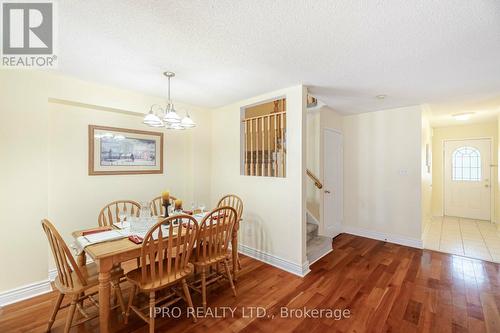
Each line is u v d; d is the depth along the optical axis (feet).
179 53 6.34
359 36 5.41
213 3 4.31
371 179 13.38
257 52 6.26
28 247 7.27
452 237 13.32
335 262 9.95
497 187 16.01
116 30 5.24
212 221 7.12
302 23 4.93
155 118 7.11
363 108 12.65
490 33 5.20
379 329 5.90
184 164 12.19
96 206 9.26
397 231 12.44
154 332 5.81
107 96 8.99
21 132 7.14
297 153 8.94
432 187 18.56
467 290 7.70
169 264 5.98
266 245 10.05
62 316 6.40
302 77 8.04
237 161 11.43
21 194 7.15
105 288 5.32
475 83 8.48
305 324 6.09
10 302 6.92
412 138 11.99
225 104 11.77
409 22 4.84
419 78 8.04
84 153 8.95
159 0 4.22
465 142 17.48
